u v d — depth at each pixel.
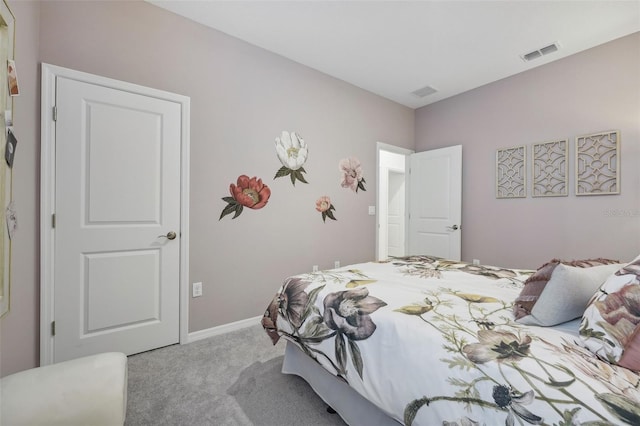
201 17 2.24
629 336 0.75
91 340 1.87
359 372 1.08
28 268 1.56
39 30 1.69
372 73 3.13
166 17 2.15
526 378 0.71
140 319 2.04
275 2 2.08
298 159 2.92
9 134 1.20
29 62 1.55
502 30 2.37
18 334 1.43
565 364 0.74
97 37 1.88
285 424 1.36
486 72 3.08
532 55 2.75
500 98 3.25
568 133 2.75
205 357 1.99
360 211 3.51
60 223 1.76
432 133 3.94
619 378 0.70
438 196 3.76
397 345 0.99
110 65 1.93
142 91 2.04
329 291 1.39
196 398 1.54
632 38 2.40
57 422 0.70
